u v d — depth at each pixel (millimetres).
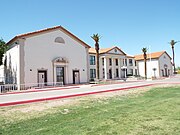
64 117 8008
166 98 12578
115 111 8891
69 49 33875
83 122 7090
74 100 13219
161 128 5996
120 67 56688
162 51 66875
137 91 17906
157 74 62688
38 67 29031
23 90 25125
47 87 28391
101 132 5828
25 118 8055
